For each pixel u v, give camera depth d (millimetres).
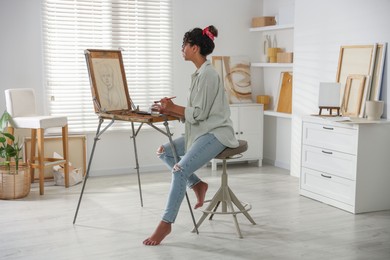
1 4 5277
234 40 6383
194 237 3645
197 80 3604
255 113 6246
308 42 5359
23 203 4551
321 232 3773
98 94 3857
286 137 6172
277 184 5332
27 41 5418
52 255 3287
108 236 3660
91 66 3861
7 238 3611
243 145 3727
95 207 4426
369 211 4309
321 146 4582
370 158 4242
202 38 3600
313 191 4711
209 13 6207
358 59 4664
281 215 4199
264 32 6465
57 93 5594
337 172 4410
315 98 5293
